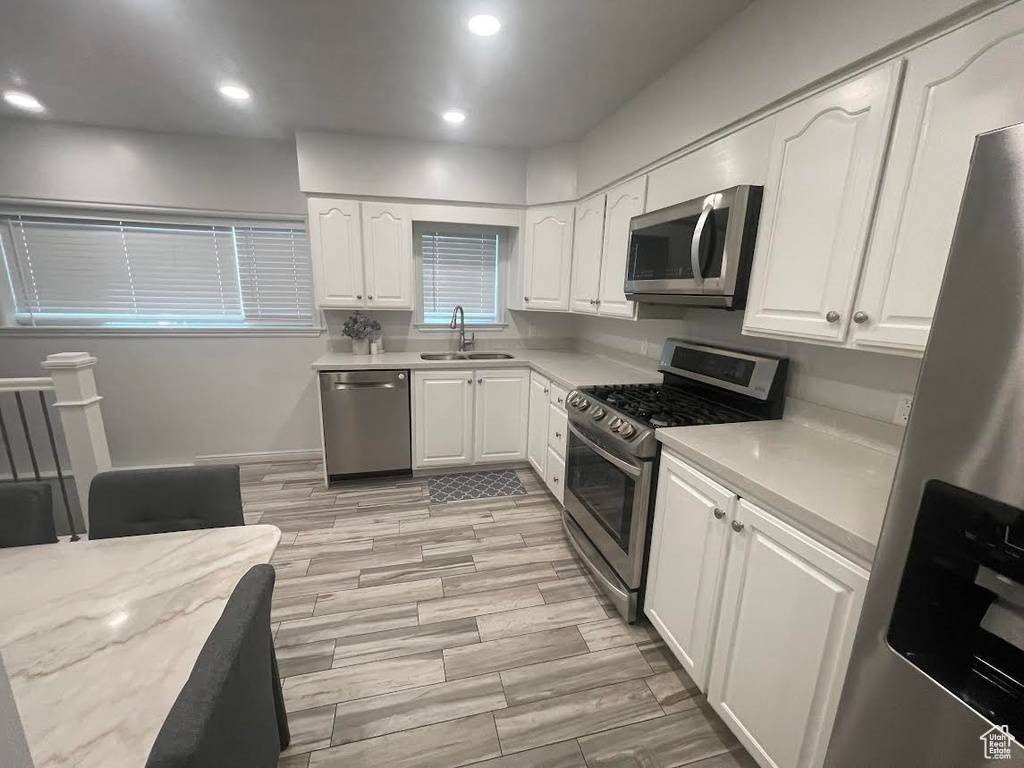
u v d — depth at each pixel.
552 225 3.18
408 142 3.07
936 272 1.02
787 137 1.39
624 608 1.86
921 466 0.73
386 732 1.41
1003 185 0.60
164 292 3.29
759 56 1.50
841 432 1.56
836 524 0.97
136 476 1.32
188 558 1.09
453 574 2.21
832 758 0.94
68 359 1.96
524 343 3.93
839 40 1.22
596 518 2.09
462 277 3.76
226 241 3.32
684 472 1.50
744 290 1.60
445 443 3.29
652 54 1.91
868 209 1.15
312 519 2.72
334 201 3.03
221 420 3.52
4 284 3.06
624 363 3.08
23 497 1.23
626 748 1.38
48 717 0.67
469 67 2.06
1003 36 0.88
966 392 0.66
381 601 2.01
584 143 2.92
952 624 0.74
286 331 3.49
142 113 2.69
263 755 0.79
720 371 2.00
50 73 2.17
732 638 1.31
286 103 2.50
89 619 0.88
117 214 3.10
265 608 0.80
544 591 2.09
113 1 1.60
